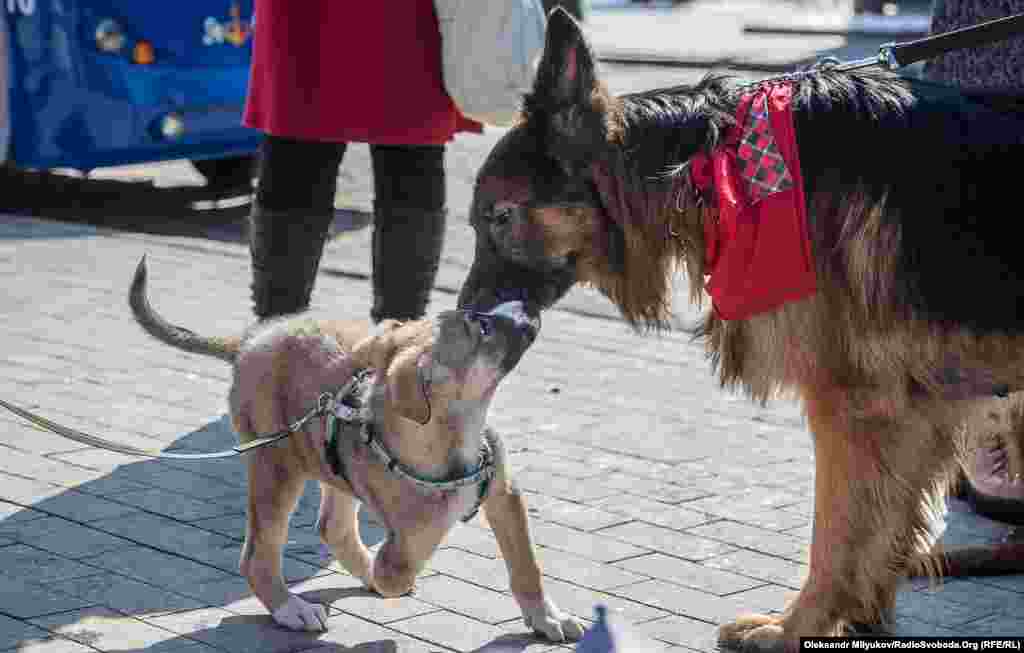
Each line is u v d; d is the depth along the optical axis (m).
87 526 4.64
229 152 10.55
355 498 3.96
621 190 3.88
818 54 18.22
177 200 11.05
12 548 4.44
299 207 5.52
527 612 3.90
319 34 5.21
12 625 3.89
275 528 3.97
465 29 5.12
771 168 3.70
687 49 19.27
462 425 3.62
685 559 4.50
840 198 3.68
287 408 3.95
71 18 9.69
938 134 3.70
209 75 10.14
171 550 4.47
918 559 4.03
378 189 5.61
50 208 10.62
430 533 3.67
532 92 3.89
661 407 6.13
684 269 4.11
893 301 3.67
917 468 3.84
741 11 27.70
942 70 5.13
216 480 5.11
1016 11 4.89
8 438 5.49
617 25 24.38
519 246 3.94
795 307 3.73
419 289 5.64
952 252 3.66
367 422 3.66
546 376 6.57
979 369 3.76
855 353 3.73
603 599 4.18
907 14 24.69
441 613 4.07
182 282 8.08
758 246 3.67
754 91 3.90
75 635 3.84
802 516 4.88
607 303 7.95
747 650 3.86
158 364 6.53
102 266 8.43
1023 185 3.67
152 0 9.83
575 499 5.02
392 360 3.66
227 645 3.82
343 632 3.93
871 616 3.90
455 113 5.54
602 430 5.80
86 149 9.88
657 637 3.94
